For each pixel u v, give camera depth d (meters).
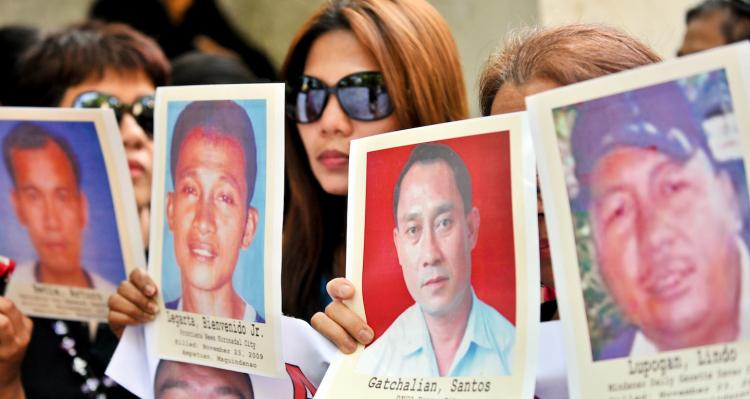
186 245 3.03
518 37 3.04
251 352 2.91
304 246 3.66
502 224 2.54
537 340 2.47
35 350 4.07
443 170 2.62
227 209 2.94
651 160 2.28
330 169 3.56
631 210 2.30
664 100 2.27
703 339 2.24
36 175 3.40
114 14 7.00
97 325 4.10
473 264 2.56
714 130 2.22
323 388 2.67
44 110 3.32
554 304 2.90
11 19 7.13
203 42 7.01
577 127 2.33
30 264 3.49
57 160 3.36
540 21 6.40
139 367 3.21
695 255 2.25
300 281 3.66
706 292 2.24
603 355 2.31
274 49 7.15
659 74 2.27
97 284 3.41
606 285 2.31
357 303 2.71
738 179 2.21
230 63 5.37
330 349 2.86
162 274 3.09
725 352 2.22
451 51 3.64
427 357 2.60
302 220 3.67
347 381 2.66
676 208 2.26
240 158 2.92
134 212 3.33
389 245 2.69
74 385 4.02
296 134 3.67
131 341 3.21
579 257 2.34
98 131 3.27
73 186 3.37
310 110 3.58
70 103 4.27
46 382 4.03
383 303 2.68
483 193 2.56
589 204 2.33
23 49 4.94
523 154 2.53
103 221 3.37
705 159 2.23
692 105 2.24
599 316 2.32
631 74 2.29
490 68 3.04
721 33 4.37
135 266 3.36
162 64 4.39
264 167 2.88
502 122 2.57
